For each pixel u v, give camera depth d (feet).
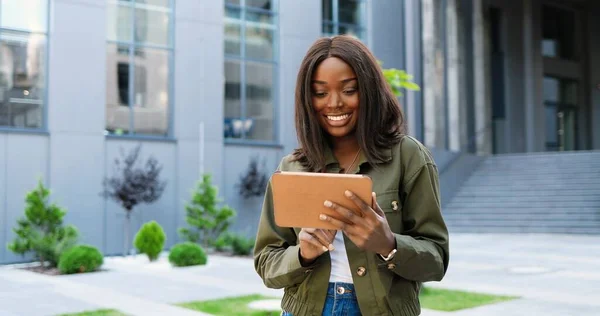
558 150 101.14
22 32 46.01
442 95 75.10
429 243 6.36
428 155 6.77
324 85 6.59
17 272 39.04
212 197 49.55
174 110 53.21
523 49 95.20
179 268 40.57
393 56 68.18
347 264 6.57
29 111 46.11
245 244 49.03
